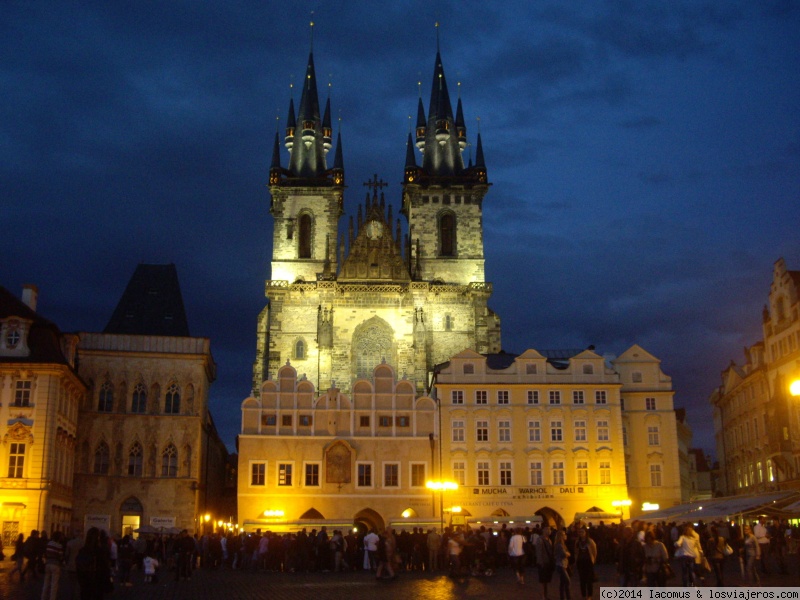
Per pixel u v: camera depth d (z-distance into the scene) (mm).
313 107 147000
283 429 97312
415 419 99875
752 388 108812
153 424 95562
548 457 100188
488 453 99688
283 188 139375
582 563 35344
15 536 78062
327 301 128000
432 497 97500
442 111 148750
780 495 59656
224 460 147625
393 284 129375
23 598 39031
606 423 101812
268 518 87938
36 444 80000
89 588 28875
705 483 160250
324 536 65500
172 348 98125
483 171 142250
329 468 96688
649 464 104562
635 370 106938
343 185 140750
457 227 140000
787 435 94625
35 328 84375
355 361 127500
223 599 40094
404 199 150500
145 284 107375
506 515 98000
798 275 96000
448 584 48156
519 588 44906
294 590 45125
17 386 81250
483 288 131250
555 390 102312
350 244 134375
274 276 136000
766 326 102688
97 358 95875
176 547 60969
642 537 37906
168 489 94188
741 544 49844
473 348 129375
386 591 43688
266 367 127312
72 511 91500
